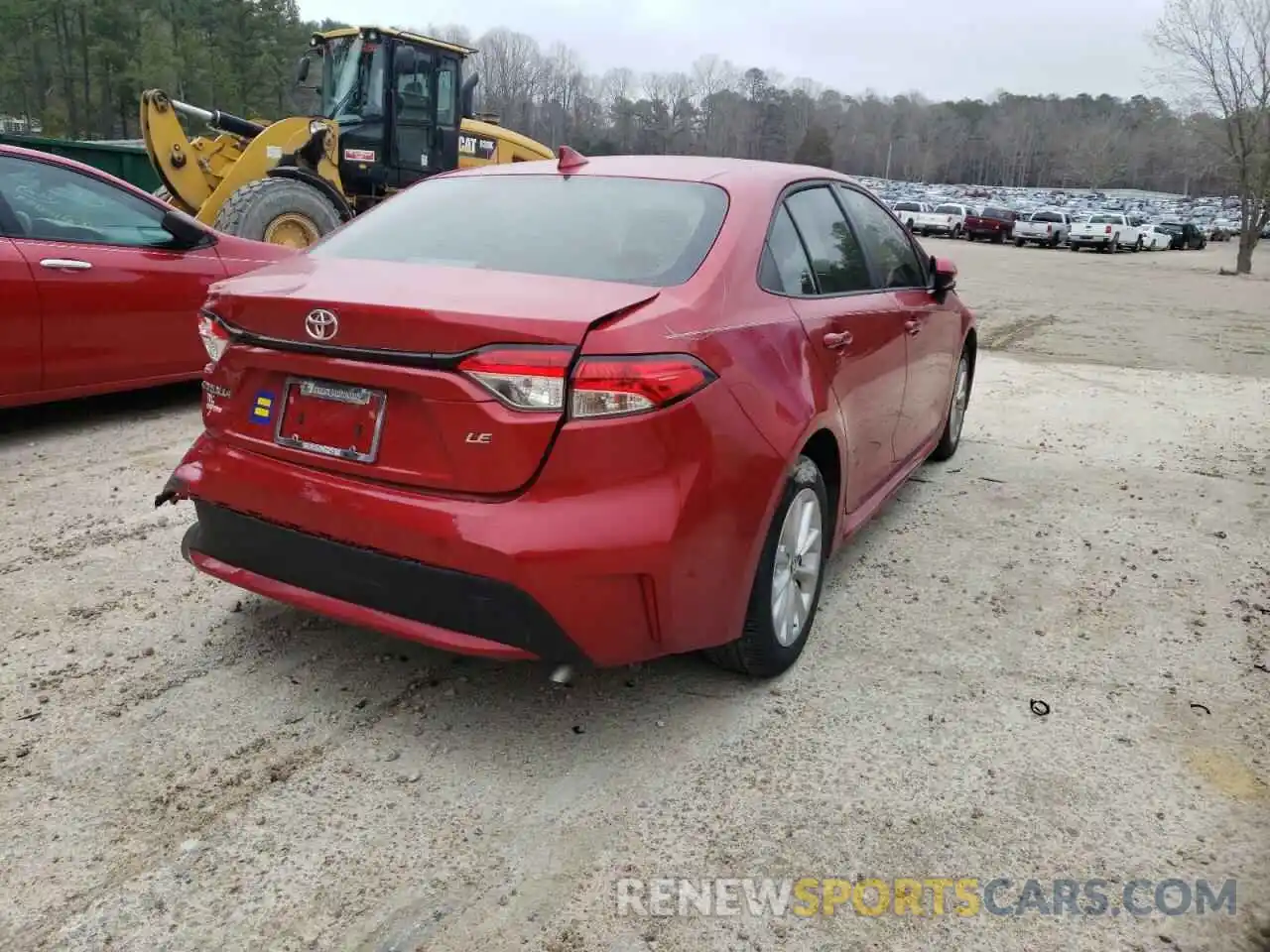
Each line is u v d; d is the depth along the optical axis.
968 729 3.07
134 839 2.47
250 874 2.38
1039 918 2.31
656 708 3.14
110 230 5.83
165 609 3.69
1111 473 5.88
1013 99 179.00
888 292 4.26
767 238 3.29
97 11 60.41
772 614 3.15
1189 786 2.81
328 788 2.70
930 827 2.61
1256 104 28.95
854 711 3.16
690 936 2.23
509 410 2.52
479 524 2.54
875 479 4.18
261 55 64.94
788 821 2.62
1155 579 4.29
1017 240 45.50
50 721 2.95
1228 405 7.94
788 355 3.11
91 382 5.76
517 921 2.26
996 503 5.26
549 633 2.58
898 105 172.12
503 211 3.39
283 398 2.89
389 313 2.60
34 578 3.89
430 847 2.48
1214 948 2.23
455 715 3.07
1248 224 29.64
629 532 2.56
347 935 2.20
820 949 2.21
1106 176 147.00
